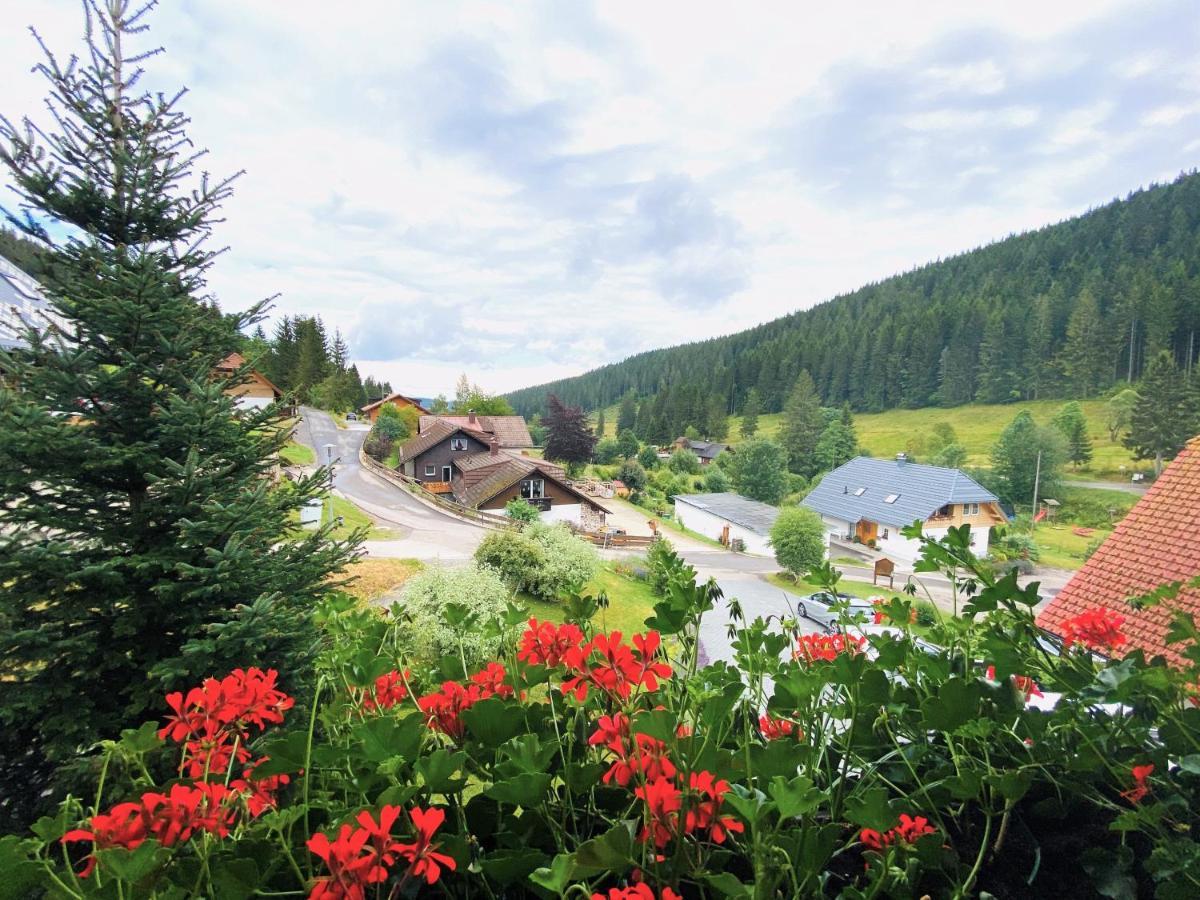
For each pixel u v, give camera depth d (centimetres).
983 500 2692
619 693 94
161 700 336
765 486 4291
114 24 373
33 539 350
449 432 3048
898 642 100
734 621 125
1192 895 70
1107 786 94
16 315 355
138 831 69
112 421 364
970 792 80
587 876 68
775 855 69
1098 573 552
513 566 1102
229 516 347
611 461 5831
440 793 83
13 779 331
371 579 1120
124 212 379
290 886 76
